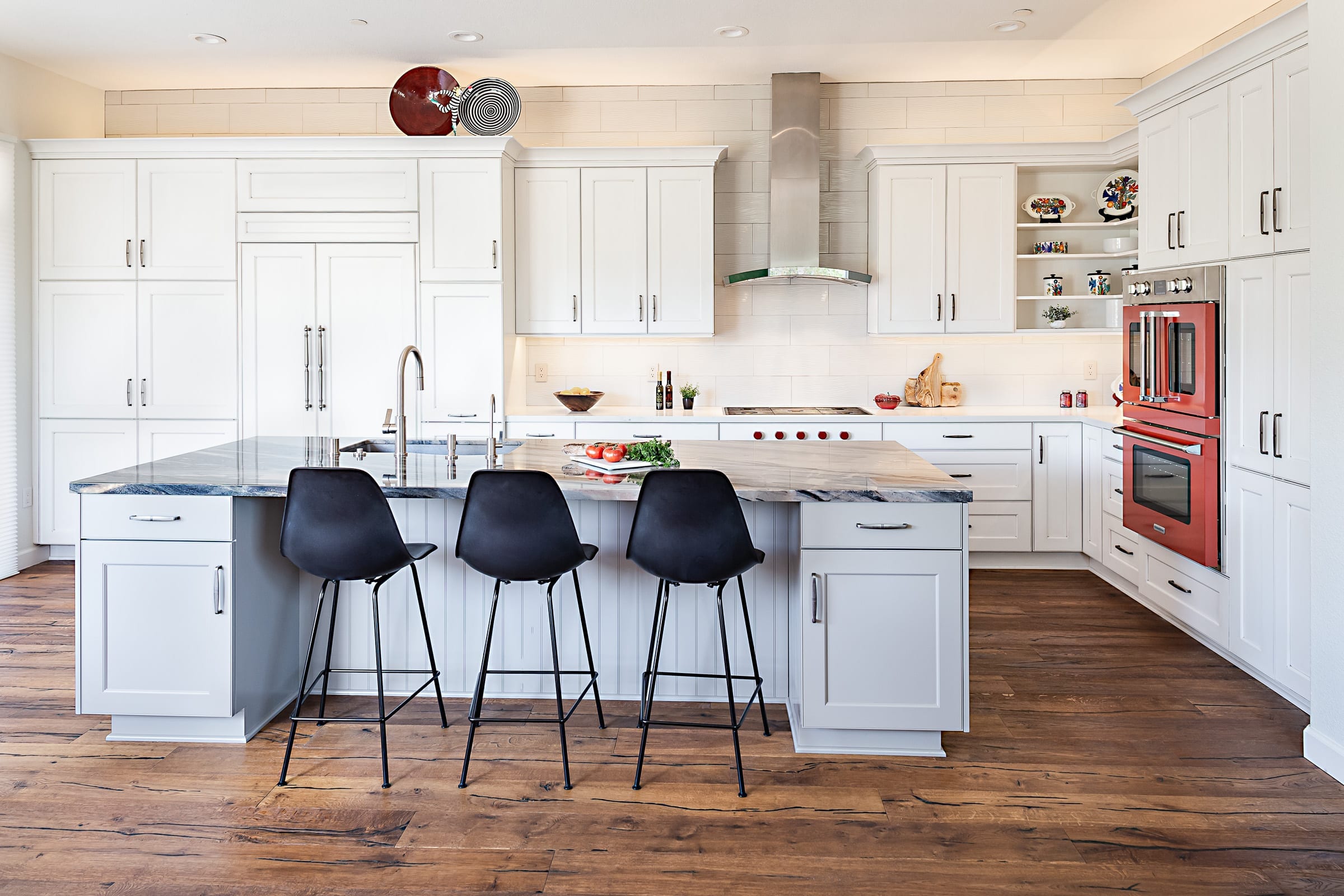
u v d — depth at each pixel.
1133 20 4.45
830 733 2.89
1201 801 2.58
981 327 5.32
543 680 3.29
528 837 2.39
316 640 3.35
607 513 3.21
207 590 2.87
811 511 2.77
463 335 5.09
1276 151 3.21
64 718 3.15
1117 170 5.48
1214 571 3.69
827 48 4.85
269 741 2.97
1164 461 4.02
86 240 5.16
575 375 5.73
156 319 5.17
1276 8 4.27
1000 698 3.36
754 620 3.23
